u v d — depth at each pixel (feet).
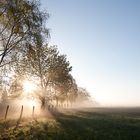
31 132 90.53
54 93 228.63
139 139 95.86
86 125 132.36
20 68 123.75
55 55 212.64
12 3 108.37
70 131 101.45
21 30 113.29
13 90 127.13
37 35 114.42
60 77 219.61
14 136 81.97
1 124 106.32
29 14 111.86
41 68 205.77
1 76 118.52
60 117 176.96
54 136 88.48
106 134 103.35
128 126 137.39
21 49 116.57
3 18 112.16
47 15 116.37
